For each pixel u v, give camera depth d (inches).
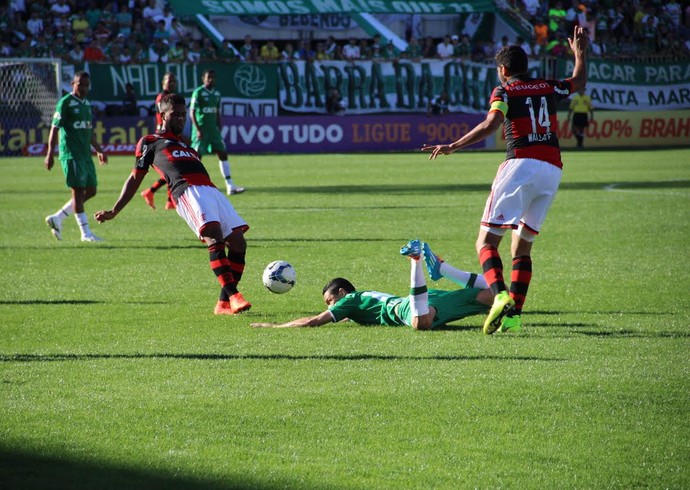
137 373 441.4
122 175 1850.4
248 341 511.2
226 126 2522.1
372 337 519.5
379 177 1776.6
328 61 2652.6
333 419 373.1
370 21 3085.6
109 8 2775.6
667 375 437.7
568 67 2844.5
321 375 437.7
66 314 588.4
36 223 1100.5
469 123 2758.4
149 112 2474.2
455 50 2970.0
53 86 2273.6
